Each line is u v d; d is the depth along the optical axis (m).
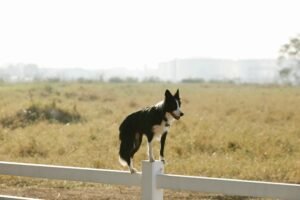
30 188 11.53
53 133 19.50
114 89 56.81
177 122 20.80
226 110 29.80
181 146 15.63
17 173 7.51
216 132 18.28
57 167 7.20
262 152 14.75
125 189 11.32
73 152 15.55
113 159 13.91
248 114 26.81
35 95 41.28
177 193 10.79
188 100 39.09
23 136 18.16
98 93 46.25
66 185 11.68
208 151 15.48
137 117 7.09
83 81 86.81
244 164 13.09
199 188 6.19
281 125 22.03
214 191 6.09
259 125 21.62
